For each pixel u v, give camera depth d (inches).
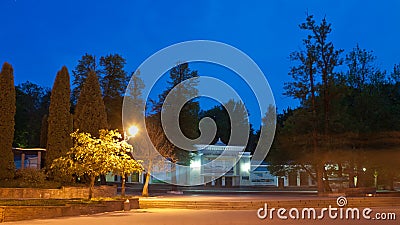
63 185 976.3
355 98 1379.2
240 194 1350.9
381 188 1649.9
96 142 800.9
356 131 1293.1
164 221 644.7
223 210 873.5
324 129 1314.0
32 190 890.7
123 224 599.8
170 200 949.2
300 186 1872.5
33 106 2166.6
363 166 1363.2
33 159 1200.2
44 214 682.8
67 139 1023.0
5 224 593.6
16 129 1766.7
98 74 1659.7
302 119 1315.2
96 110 1104.8
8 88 956.0
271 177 1877.5
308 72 1339.8
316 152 1286.9
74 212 731.4
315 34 1341.0
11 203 721.0
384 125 1334.9
